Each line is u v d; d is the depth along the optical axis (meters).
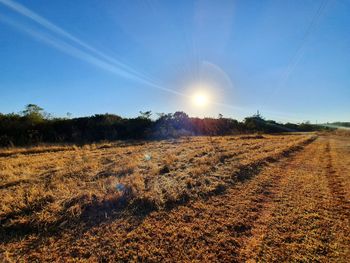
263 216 5.54
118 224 5.12
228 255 4.07
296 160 13.14
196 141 23.09
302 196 6.91
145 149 16.89
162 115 37.25
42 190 7.00
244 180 8.45
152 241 4.47
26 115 27.44
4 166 10.85
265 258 3.98
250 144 19.70
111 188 6.96
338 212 5.79
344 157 14.48
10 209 5.57
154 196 6.33
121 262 3.89
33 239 4.59
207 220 5.30
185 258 3.98
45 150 17.17
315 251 4.18
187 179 7.99
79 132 26.95
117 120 32.72
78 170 9.48
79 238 4.60
